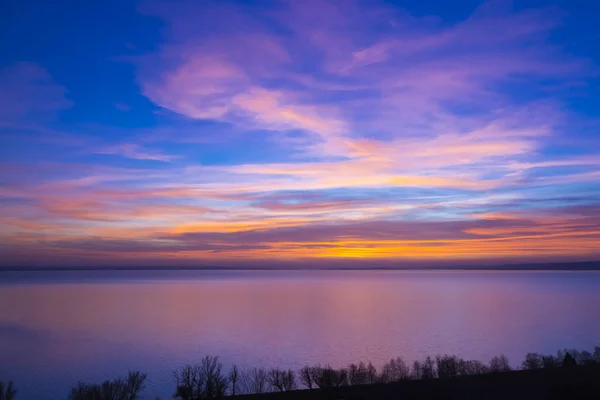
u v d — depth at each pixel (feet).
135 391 348.18
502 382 320.09
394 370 457.27
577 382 305.53
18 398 507.30
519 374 338.75
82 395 346.54
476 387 308.60
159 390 522.88
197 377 444.55
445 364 424.87
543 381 317.01
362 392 318.24
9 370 637.71
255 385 426.10
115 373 623.77
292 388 408.87
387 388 325.01
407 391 312.09
